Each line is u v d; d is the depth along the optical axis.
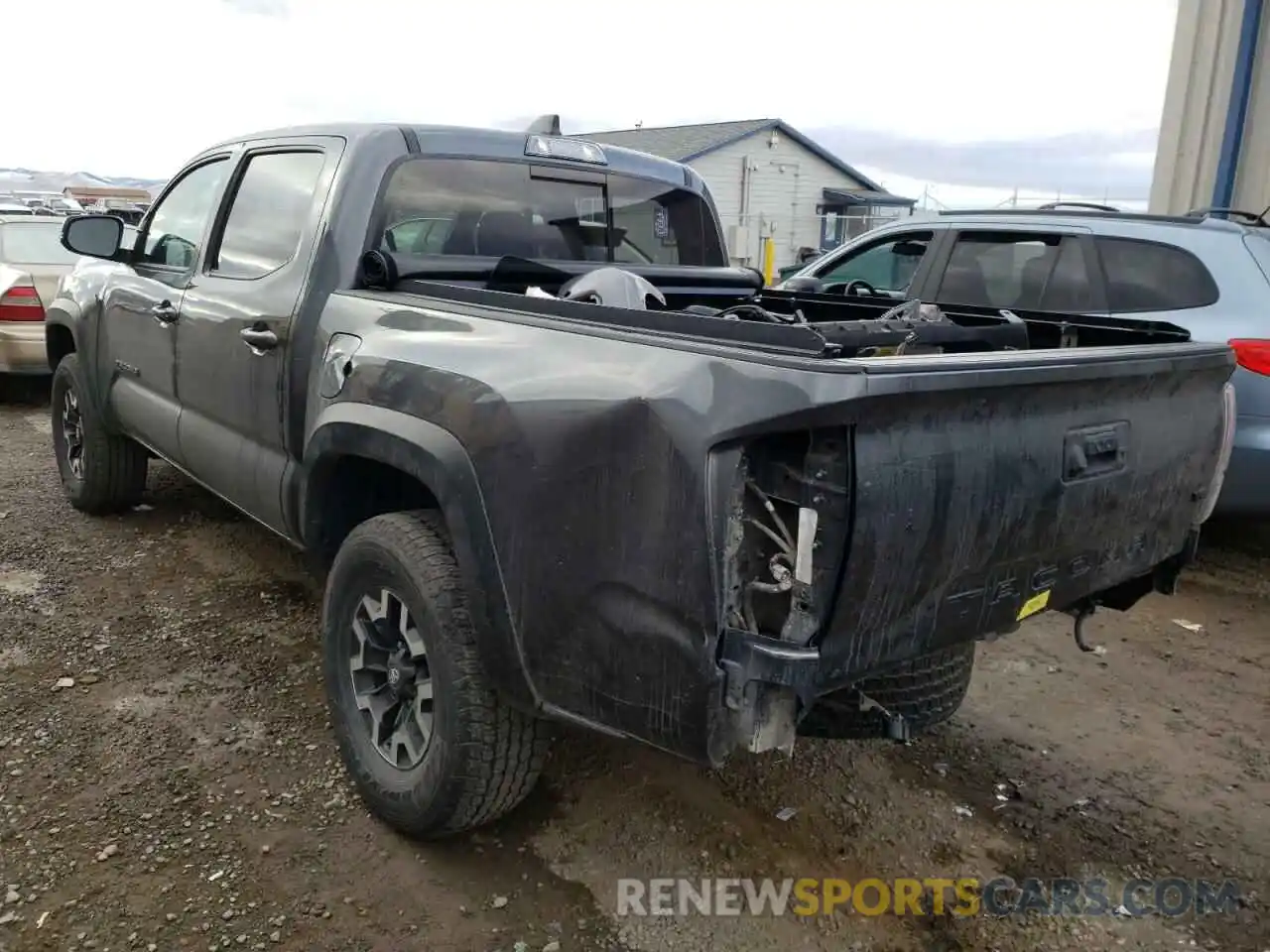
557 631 2.34
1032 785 3.36
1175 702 3.98
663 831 3.01
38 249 8.97
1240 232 5.04
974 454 2.14
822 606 2.01
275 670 3.88
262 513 3.65
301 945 2.49
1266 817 3.22
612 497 2.19
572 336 2.40
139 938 2.49
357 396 2.90
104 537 5.25
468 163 3.59
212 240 4.05
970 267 5.96
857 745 3.56
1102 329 3.31
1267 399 4.82
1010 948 2.61
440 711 2.64
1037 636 4.59
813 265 7.12
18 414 8.54
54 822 2.92
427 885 2.74
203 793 3.08
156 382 4.44
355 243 3.29
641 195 4.20
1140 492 2.67
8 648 3.98
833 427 1.92
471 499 2.47
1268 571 5.46
